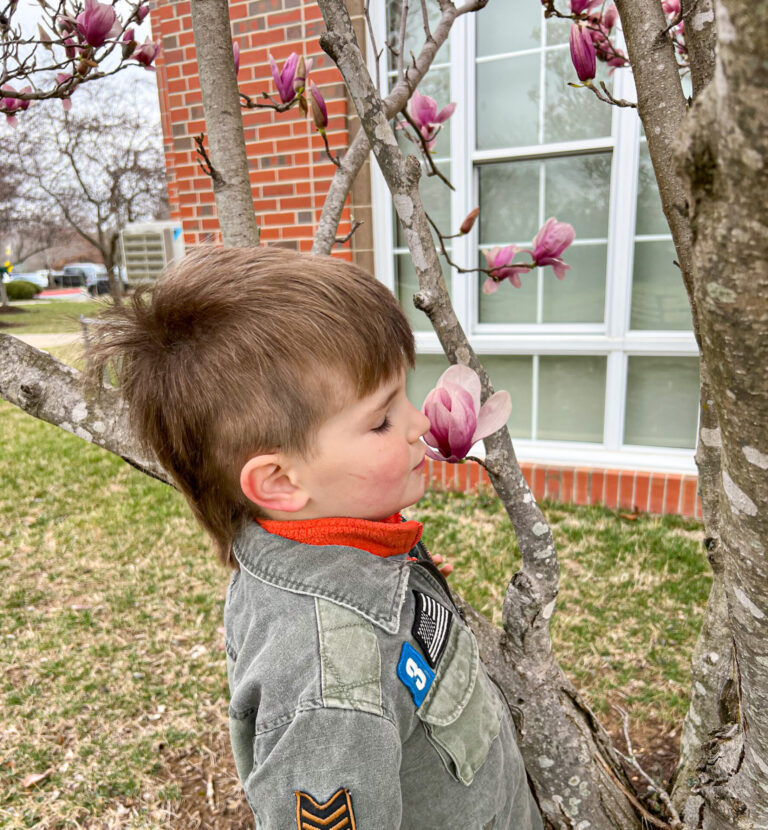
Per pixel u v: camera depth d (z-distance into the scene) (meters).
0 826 1.84
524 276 3.64
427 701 0.74
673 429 3.57
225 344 0.68
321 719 0.63
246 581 0.76
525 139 3.44
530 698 1.03
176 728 2.18
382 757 0.63
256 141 3.76
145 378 0.73
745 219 0.36
